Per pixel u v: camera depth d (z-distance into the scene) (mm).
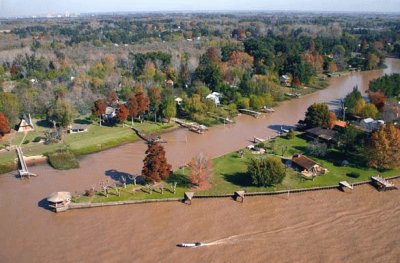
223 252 69062
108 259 67188
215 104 146250
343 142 106875
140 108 131000
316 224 77188
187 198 84188
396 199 86188
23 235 73500
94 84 169500
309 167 95125
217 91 166500
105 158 107688
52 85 168750
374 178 91875
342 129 114125
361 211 81625
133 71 197625
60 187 90625
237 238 72812
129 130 127375
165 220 78250
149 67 190875
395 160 94438
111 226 76312
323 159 103938
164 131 129750
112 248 69938
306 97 175500
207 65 179875
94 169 100500
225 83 171250
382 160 94938
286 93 178500
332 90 187500
